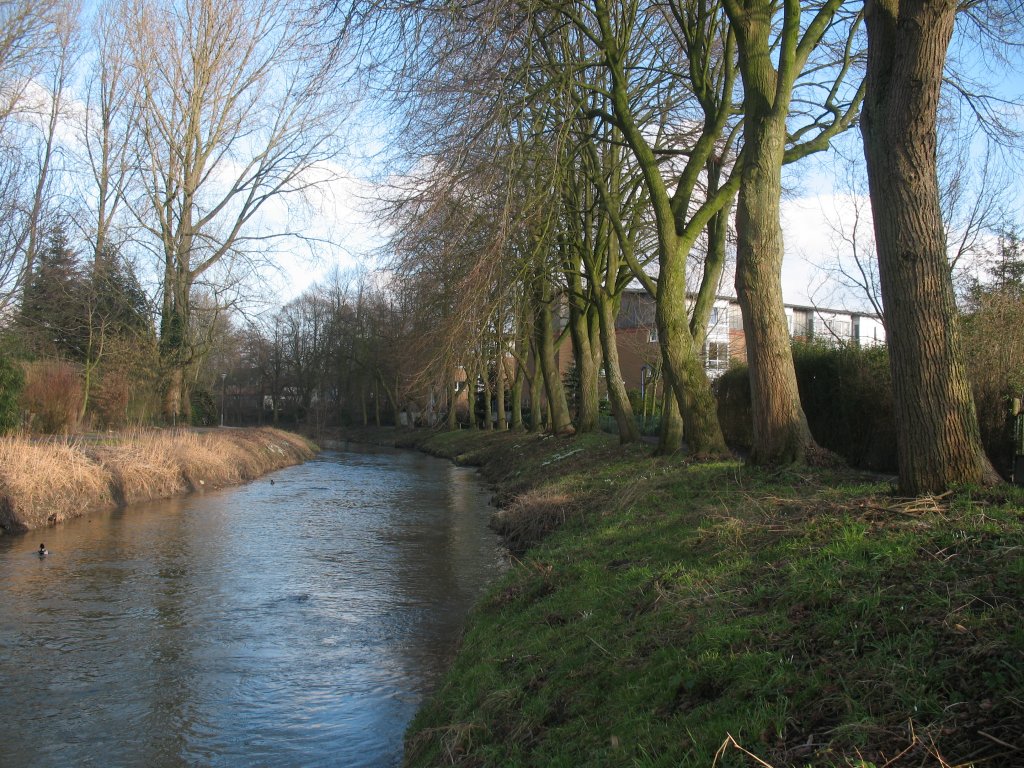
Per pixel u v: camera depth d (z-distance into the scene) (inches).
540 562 369.4
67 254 1205.7
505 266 586.6
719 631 199.9
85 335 1163.3
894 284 283.3
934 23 274.8
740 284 437.1
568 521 486.0
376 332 2165.4
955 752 131.6
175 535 590.9
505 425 1748.3
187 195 1312.7
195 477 905.5
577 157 733.3
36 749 242.5
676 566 271.0
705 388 565.0
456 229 567.5
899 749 136.6
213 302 1476.4
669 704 181.5
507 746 200.7
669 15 658.2
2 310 943.0
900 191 282.0
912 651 163.9
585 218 836.6
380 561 504.7
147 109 1259.8
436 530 623.5
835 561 219.8
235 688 292.2
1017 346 468.8
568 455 834.2
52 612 385.1
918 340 277.6
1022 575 181.3
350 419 2901.1
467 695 244.5
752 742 152.1
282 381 2960.1
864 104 300.7
